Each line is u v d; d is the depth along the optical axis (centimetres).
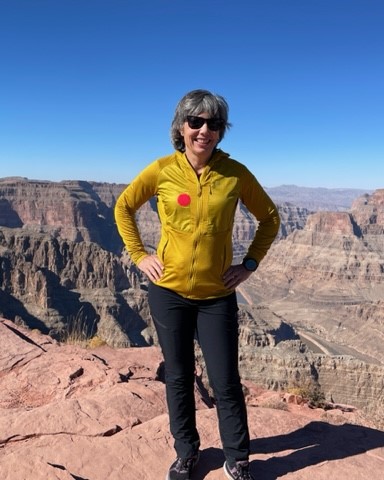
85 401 579
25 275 10056
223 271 404
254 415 536
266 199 416
